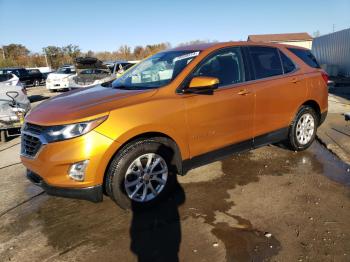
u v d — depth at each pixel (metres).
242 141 4.27
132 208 3.44
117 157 3.26
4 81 13.17
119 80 4.42
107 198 3.88
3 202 3.94
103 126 3.12
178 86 3.67
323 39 23.42
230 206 3.57
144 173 3.46
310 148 5.37
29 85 25.47
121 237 3.10
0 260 2.85
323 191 3.83
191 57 3.96
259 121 4.38
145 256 2.81
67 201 3.88
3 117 6.74
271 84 4.43
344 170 4.42
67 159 3.07
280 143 5.50
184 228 3.19
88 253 2.89
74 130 3.08
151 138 3.45
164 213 3.49
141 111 3.32
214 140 3.94
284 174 4.35
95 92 3.93
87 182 3.13
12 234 3.24
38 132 3.26
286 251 2.78
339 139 5.64
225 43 4.23
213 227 3.18
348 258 2.67
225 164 4.76
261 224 3.19
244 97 4.11
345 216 3.28
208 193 3.89
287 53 4.91
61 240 3.10
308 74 5.00
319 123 5.34
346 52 19.31
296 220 3.23
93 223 3.36
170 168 3.66
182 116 3.58
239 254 2.77
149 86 3.84
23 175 4.82
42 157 3.16
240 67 4.25
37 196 4.07
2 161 5.55
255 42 4.58
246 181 4.18
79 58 15.07
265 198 3.71
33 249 2.99
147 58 4.70
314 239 2.93
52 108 3.53
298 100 4.84
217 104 3.85
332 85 14.55
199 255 2.78
